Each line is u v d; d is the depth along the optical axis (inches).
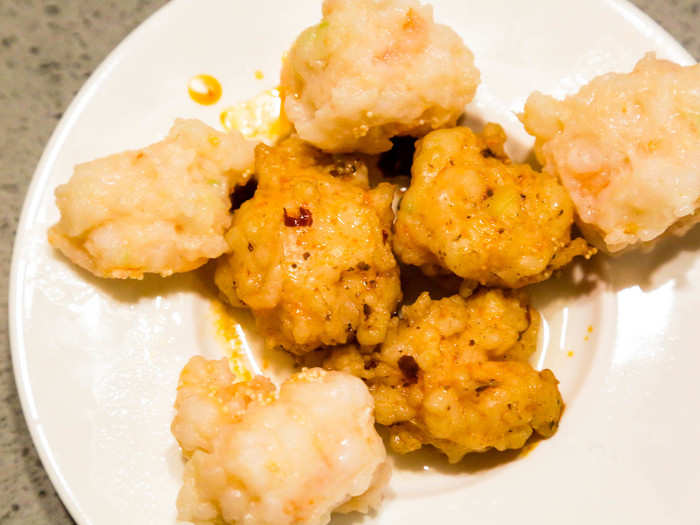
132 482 5.7
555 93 6.5
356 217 5.8
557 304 6.6
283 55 6.5
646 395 6.0
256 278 5.8
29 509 6.7
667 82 5.8
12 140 7.4
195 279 6.3
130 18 7.8
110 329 5.9
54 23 7.7
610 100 5.8
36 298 5.8
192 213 5.8
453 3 6.5
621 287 6.2
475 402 5.7
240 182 6.2
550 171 6.1
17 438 6.8
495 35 6.5
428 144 6.0
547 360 6.5
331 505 5.2
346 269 5.7
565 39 6.5
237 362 6.4
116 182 5.7
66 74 7.6
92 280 6.0
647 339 6.1
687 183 5.6
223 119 6.4
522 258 5.7
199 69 6.4
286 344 6.0
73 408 5.7
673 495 5.7
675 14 7.7
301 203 5.8
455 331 5.9
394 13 5.9
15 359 5.7
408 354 5.8
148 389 5.9
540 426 5.8
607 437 5.9
